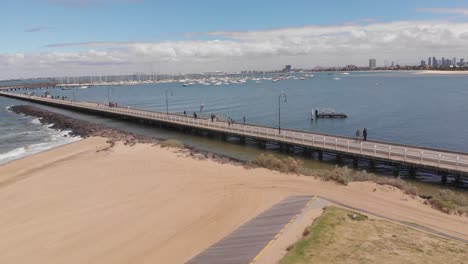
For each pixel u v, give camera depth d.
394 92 135.12
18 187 28.30
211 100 127.38
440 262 13.09
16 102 138.50
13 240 18.52
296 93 146.12
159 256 15.84
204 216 20.28
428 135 56.53
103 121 78.44
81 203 23.64
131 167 32.34
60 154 42.06
